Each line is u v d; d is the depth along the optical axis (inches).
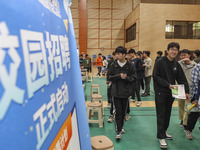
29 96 15.5
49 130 20.5
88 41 770.8
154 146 110.2
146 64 243.6
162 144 106.4
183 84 103.6
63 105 28.1
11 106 12.6
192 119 116.3
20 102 13.9
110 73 116.6
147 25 534.3
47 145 19.6
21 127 13.8
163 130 108.0
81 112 42.6
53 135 22.0
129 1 761.0
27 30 15.8
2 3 12.4
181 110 136.7
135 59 200.4
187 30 543.8
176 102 215.2
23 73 14.6
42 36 19.8
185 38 545.3
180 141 116.9
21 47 14.5
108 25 768.9
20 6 15.0
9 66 12.7
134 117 163.0
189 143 114.1
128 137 122.4
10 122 12.4
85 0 741.3
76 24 751.7
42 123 18.4
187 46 539.5
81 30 748.6
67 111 30.7
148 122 150.9
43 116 18.8
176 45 99.7
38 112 17.4
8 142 12.0
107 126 141.0
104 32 770.2
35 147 16.2
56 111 23.9
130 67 115.0
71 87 36.0
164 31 535.8
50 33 23.2
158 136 108.5
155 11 531.2
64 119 28.0
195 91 110.7
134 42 598.2
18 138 13.2
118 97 113.0
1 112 11.5
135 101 218.5
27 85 15.2
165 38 539.2
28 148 14.7
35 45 17.6
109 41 773.9
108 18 766.5
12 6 13.6
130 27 679.1
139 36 537.0
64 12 35.0
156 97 107.4
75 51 45.3
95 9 761.0
